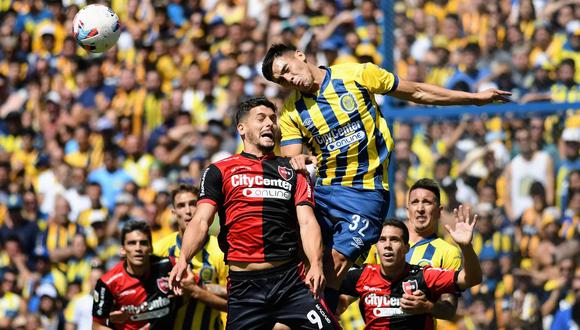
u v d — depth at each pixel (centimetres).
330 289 1437
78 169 3127
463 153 2439
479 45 2664
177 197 1878
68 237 2997
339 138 1435
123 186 3033
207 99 3138
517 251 2408
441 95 1471
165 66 3297
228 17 3381
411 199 1755
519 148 2439
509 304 2373
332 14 3191
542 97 2502
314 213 1446
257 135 1418
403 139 2431
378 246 1645
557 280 2383
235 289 1407
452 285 1599
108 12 1667
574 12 2683
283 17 3269
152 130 3173
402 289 1650
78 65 3500
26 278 2973
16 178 3272
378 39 3098
